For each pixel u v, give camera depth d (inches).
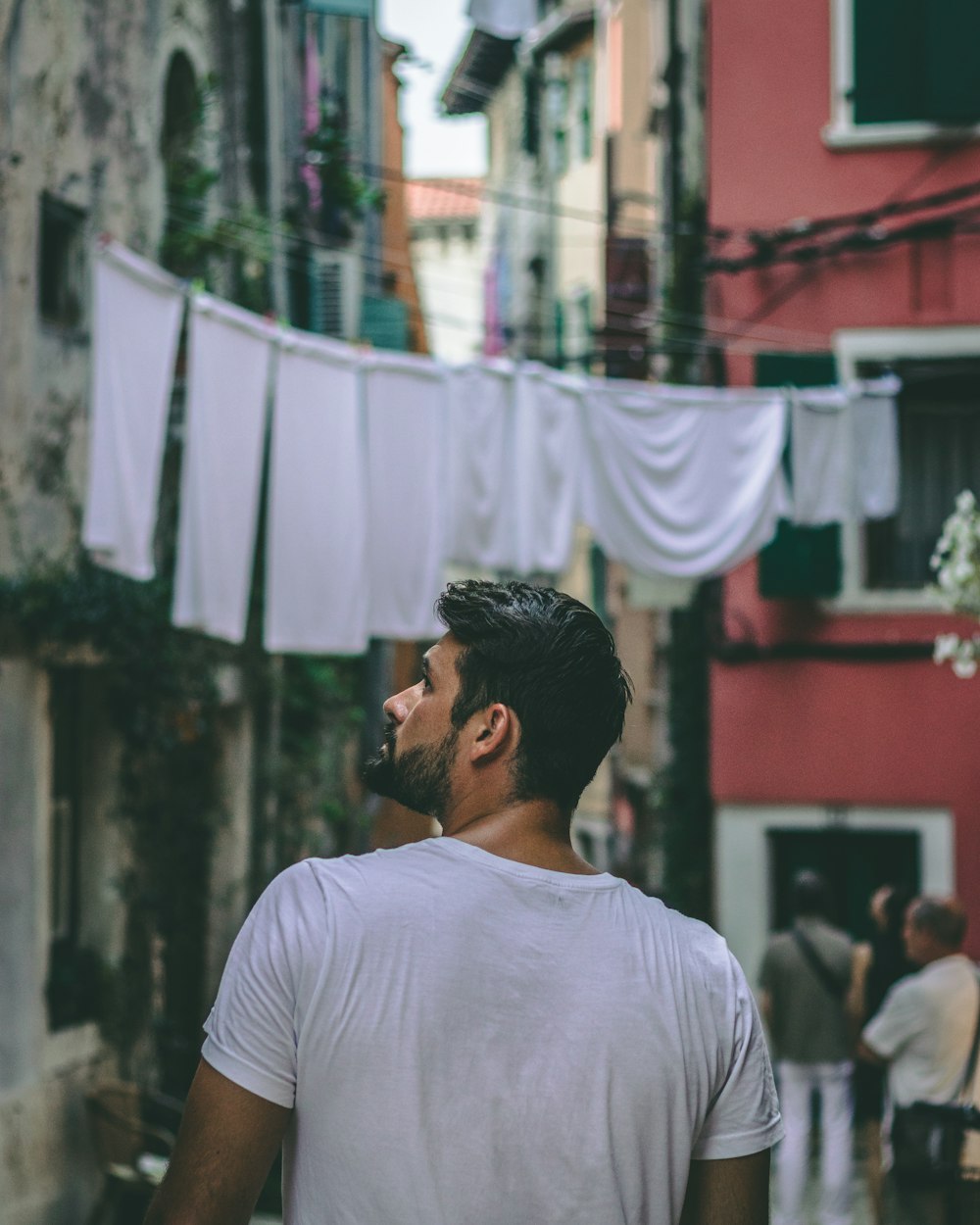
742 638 538.3
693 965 80.4
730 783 538.3
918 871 534.3
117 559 316.2
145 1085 401.1
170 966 456.8
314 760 586.6
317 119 697.0
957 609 386.6
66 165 365.7
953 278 538.0
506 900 78.0
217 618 354.3
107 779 388.2
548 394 439.8
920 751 532.1
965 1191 245.4
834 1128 361.7
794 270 543.8
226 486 356.8
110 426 311.6
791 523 532.1
